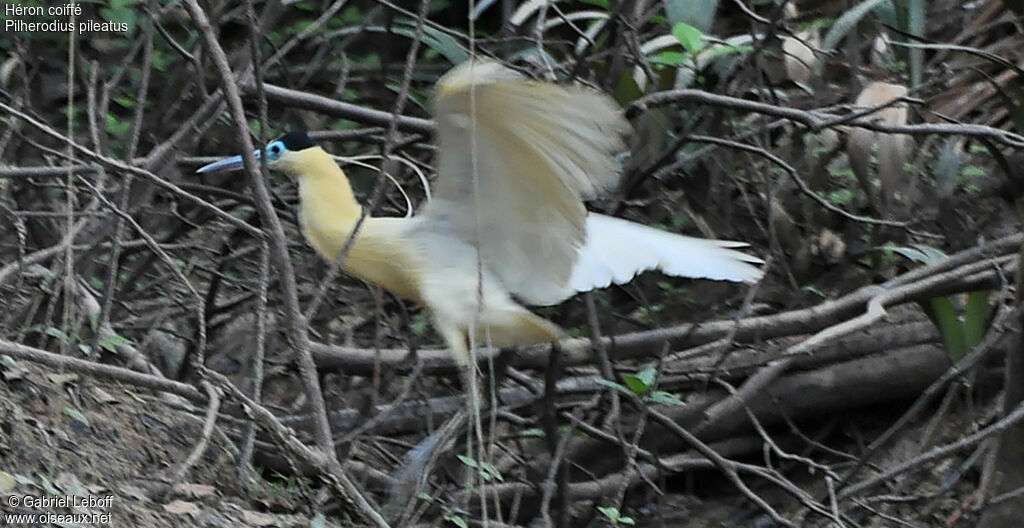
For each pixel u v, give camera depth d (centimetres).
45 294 895
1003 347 1074
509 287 792
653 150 1010
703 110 1002
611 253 812
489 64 636
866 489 953
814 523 1085
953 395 1016
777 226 1132
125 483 716
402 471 839
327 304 1127
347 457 892
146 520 667
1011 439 912
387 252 785
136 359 864
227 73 670
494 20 1672
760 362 1064
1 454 672
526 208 738
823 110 1020
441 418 1027
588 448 1070
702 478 1147
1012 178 1007
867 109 945
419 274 780
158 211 1047
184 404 835
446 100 663
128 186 867
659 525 1098
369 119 999
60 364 675
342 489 670
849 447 1138
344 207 804
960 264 1020
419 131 1010
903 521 952
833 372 1091
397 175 1127
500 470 1080
